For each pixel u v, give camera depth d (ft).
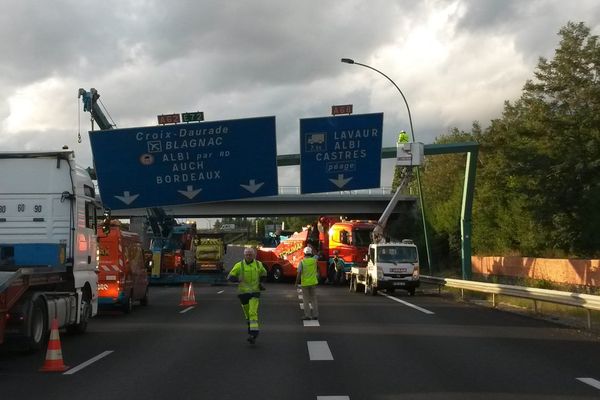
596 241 106.01
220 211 206.59
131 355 39.09
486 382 29.91
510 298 79.25
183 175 86.43
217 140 86.43
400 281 92.53
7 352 40.50
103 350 41.24
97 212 55.26
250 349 40.86
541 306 69.77
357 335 47.16
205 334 49.11
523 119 130.52
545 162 107.45
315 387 29.09
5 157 47.24
